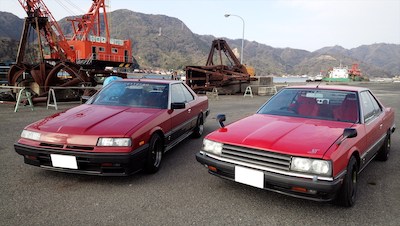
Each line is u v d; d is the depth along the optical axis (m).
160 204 3.32
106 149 3.62
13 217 2.95
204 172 4.46
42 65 14.08
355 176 3.46
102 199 3.42
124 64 44.72
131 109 4.76
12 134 6.63
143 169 4.23
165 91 5.31
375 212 3.23
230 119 9.55
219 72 20.31
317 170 2.88
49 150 3.71
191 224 2.89
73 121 4.09
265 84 21.58
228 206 3.31
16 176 4.10
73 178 4.07
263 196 3.61
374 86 37.50
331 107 4.20
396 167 4.88
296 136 3.33
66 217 2.97
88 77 15.23
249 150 3.24
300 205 3.38
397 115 10.83
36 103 12.11
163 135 4.54
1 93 13.35
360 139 3.58
